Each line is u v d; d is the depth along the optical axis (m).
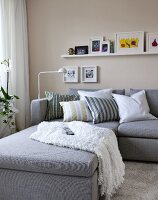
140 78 4.06
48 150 2.16
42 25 4.38
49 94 3.77
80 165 1.93
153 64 3.99
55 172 1.99
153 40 3.93
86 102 3.51
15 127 4.13
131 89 3.87
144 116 3.38
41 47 4.42
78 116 3.38
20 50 4.18
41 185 2.04
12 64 3.98
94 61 4.23
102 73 4.21
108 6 4.09
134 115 3.34
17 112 3.82
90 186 1.93
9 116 3.75
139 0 3.96
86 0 4.16
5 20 3.83
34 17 4.39
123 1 4.02
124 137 3.11
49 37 4.37
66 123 2.89
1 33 3.74
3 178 2.13
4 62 3.56
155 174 2.71
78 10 4.21
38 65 4.46
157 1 3.89
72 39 4.28
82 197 1.95
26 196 2.09
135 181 2.55
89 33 4.20
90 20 4.18
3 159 2.10
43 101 3.54
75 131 2.54
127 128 3.07
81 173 1.93
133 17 4.00
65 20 4.28
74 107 3.42
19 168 2.08
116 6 4.05
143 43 3.96
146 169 2.86
